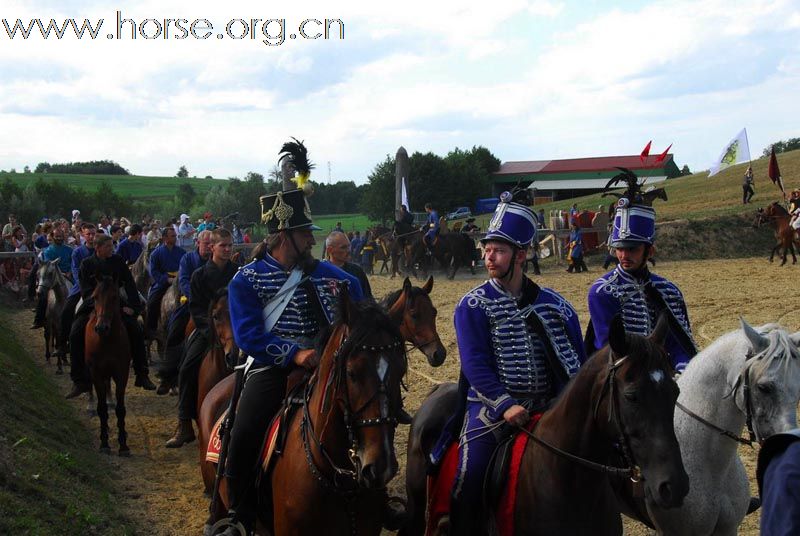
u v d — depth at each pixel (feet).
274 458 15.53
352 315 13.64
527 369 14.65
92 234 46.93
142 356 38.19
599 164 282.97
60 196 184.14
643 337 12.51
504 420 14.64
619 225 17.29
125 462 30.27
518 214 14.71
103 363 31.17
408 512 17.12
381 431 12.99
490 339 14.89
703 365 15.93
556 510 13.42
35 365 47.65
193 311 27.94
